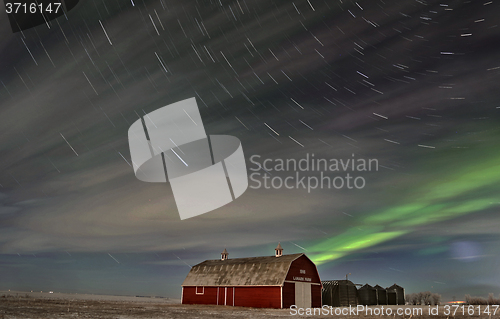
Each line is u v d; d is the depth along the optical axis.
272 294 30.33
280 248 35.22
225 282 33.84
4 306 19.80
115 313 19.39
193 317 18.84
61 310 19.16
